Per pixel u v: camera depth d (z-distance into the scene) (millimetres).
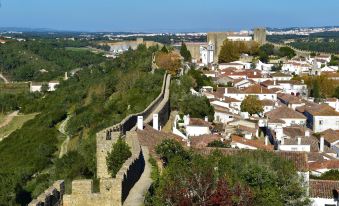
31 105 134625
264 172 29609
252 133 74000
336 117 89562
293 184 30719
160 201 23422
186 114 74625
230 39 178000
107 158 32688
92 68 160000
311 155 54312
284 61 168625
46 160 75375
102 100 97562
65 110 112000
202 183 24125
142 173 28297
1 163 82500
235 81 125500
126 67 120750
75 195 22594
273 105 101562
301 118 88875
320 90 124000
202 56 165500
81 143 66125
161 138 41969
